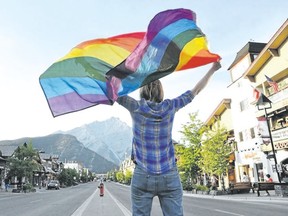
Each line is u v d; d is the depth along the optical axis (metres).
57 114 2.23
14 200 22.27
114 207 15.85
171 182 2.23
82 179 175.75
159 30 2.39
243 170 35.53
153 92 2.36
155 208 14.60
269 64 30.34
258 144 31.88
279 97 27.52
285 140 26.53
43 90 2.28
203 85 2.49
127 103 2.25
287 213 11.30
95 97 2.26
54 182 60.72
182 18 2.43
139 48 2.38
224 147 32.03
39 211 13.72
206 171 33.56
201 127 37.66
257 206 14.58
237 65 37.38
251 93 33.59
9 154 56.25
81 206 16.55
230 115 40.19
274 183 20.98
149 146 2.22
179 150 37.88
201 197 25.31
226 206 15.11
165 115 2.25
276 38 27.92
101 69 2.36
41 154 110.88
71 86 2.30
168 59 2.40
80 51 2.43
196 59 2.47
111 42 2.51
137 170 2.24
